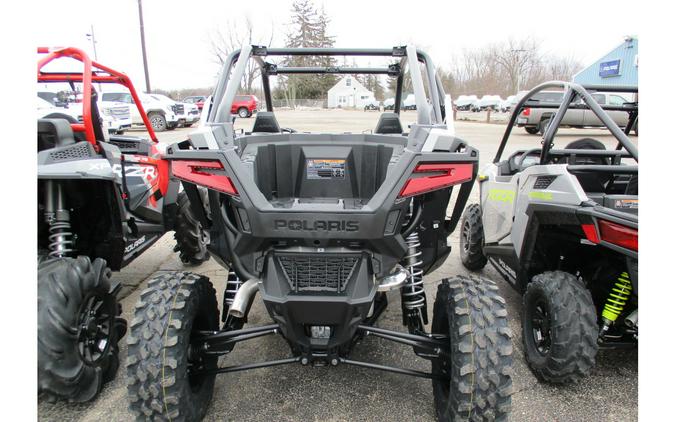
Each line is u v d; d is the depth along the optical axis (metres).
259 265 2.12
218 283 4.26
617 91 3.42
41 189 2.93
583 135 15.92
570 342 2.48
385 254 2.10
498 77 55.66
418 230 2.54
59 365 2.19
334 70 3.78
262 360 2.96
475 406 1.98
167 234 5.89
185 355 2.08
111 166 3.01
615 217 2.33
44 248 3.15
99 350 2.61
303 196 2.66
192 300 2.20
